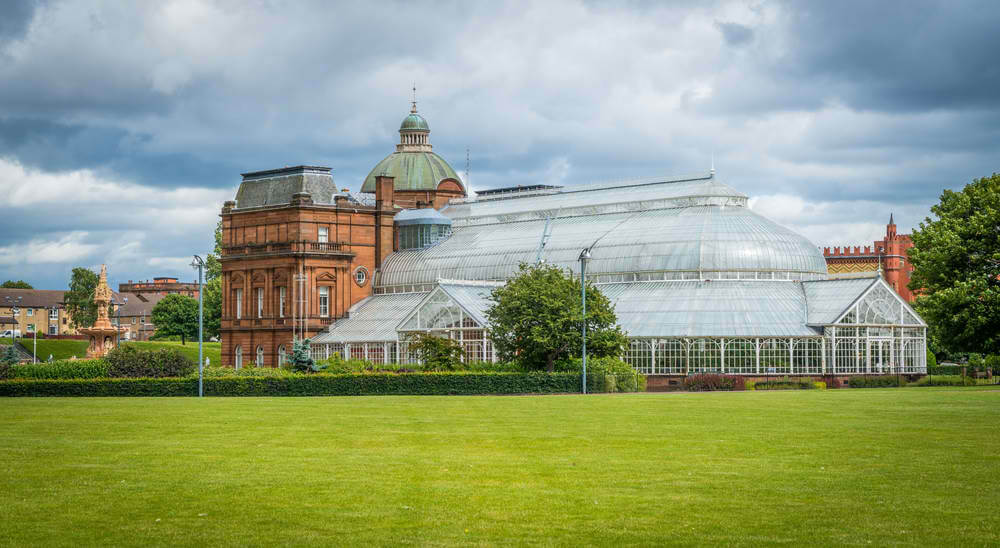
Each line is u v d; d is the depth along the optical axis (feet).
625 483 121.90
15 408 227.81
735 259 409.08
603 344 322.55
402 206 561.43
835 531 99.55
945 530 99.66
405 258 496.64
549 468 132.26
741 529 100.53
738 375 353.51
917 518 104.22
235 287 499.51
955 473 127.24
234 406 234.58
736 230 418.72
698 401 247.70
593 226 460.14
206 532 100.01
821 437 161.38
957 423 181.98
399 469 131.85
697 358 375.45
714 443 154.81
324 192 489.67
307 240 474.49
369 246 498.28
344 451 148.05
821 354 375.04
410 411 216.54
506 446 152.87
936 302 339.16
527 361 324.19
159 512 107.86
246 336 489.67
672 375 372.99
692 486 119.96
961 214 357.61
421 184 572.92
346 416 203.82
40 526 102.17
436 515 106.32
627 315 397.60
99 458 141.18
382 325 453.58
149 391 290.15
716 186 458.91
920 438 159.22
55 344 604.08
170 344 645.10
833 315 377.71
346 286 484.33
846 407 221.66
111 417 201.57
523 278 331.98
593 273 433.48
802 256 416.87
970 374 403.13
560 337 318.04
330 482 122.93
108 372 311.27
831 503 110.93
